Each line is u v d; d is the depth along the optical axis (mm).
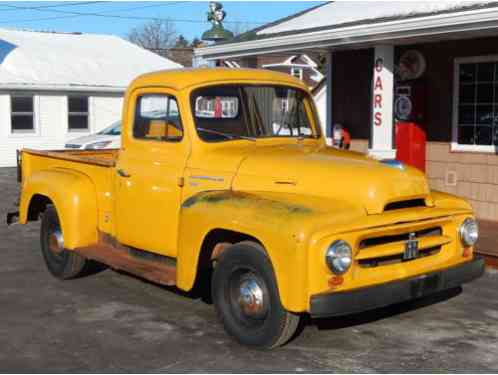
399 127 11047
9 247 9453
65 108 23953
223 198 5461
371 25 9453
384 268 5145
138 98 6605
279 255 4852
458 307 6512
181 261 5680
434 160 10977
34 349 5438
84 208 7102
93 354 5316
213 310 6445
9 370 4996
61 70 24422
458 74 10547
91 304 6672
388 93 10258
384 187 5145
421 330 5840
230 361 5137
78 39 28875
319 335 5707
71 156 7844
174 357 5238
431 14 8789
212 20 15367
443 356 5227
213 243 5676
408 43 10711
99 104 24906
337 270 4797
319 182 5332
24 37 26797
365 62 11797
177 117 6180
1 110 22500
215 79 6250
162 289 7188
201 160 6000
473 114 10461
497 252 7965
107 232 7066
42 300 6824
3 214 12406
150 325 6020
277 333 5113
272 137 6434
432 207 5516
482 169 10367
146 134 6496
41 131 23453
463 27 8445
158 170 6285
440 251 5574
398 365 5039
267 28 12531
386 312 6336
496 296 6879
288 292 4820
